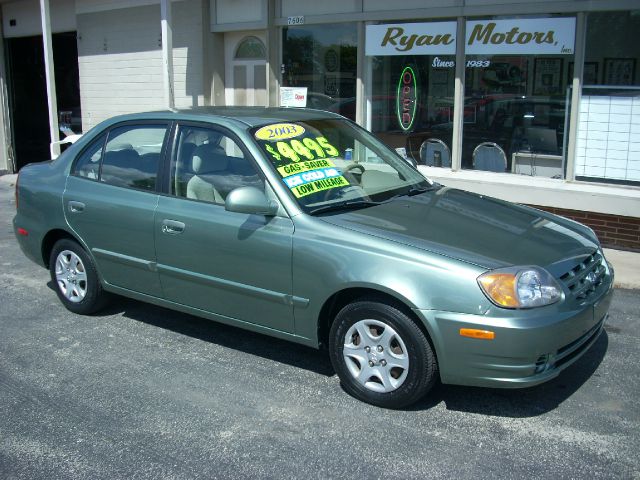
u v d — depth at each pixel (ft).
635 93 24.32
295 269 13.48
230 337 16.97
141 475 11.06
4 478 11.03
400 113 30.30
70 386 14.30
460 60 27.96
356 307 12.94
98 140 17.70
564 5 24.95
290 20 32.89
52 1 45.47
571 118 25.63
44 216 18.30
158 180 16.01
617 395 13.65
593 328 13.20
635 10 23.89
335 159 15.58
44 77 52.24
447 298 11.89
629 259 23.25
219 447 11.86
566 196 25.48
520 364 11.68
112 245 16.80
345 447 11.79
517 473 10.94
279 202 13.88
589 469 11.04
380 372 12.93
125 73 41.16
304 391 13.96
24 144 51.83
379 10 29.73
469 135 28.48
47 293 20.71
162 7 32.89
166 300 16.15
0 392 14.07
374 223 13.37
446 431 12.28
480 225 13.73
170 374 14.84
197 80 36.88
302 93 33.47
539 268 12.14
